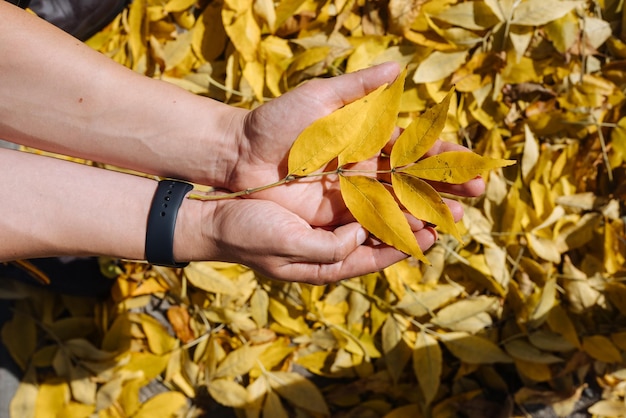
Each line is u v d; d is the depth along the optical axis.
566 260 0.77
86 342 0.79
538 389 0.80
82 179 0.56
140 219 0.57
